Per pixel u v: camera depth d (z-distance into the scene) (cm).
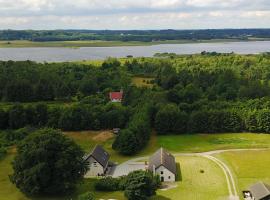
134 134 13700
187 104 17725
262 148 14062
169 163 11588
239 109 16925
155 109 16325
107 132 15788
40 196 10238
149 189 9762
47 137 10538
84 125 16062
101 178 11212
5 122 16438
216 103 17875
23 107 16550
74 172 10256
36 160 10112
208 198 10075
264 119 15812
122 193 10244
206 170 12031
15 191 10606
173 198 10075
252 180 11181
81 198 9181
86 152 13612
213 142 14850
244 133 15925
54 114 16350
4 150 13588
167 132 15862
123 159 13075
